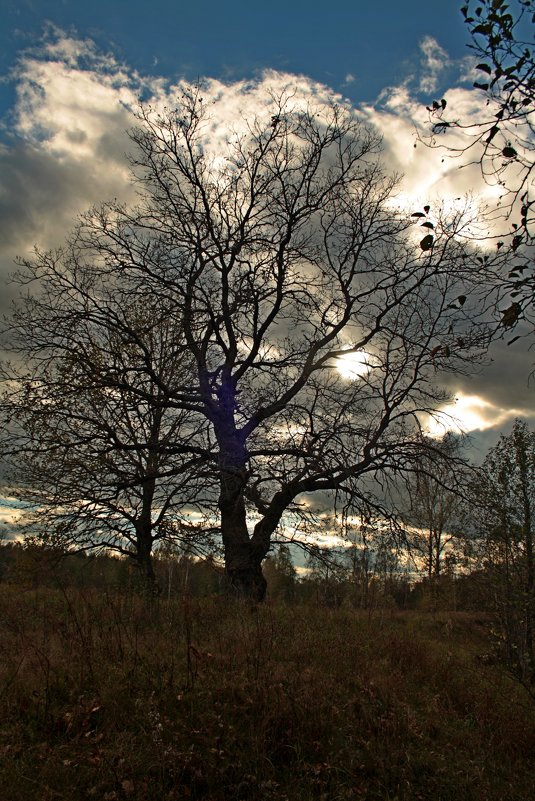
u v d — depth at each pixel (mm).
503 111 4020
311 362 17172
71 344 16344
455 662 10867
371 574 18219
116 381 16156
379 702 7598
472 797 6016
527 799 6223
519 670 10539
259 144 17188
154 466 17891
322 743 6270
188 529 17969
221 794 5137
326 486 16375
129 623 9461
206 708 6328
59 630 8398
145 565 18328
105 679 6688
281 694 6789
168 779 5176
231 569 15820
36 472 17766
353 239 17125
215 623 10102
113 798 4828
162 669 7215
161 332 18578
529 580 13258
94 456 16547
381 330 16734
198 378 18141
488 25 3828
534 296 4262
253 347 17406
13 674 6555
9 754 5176
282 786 5500
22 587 17750
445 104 4215
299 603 16250
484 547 14906
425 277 15719
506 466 15273
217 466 15492
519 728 7969
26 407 15266
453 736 7414
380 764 6102
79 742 5516
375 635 11883
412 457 16031
